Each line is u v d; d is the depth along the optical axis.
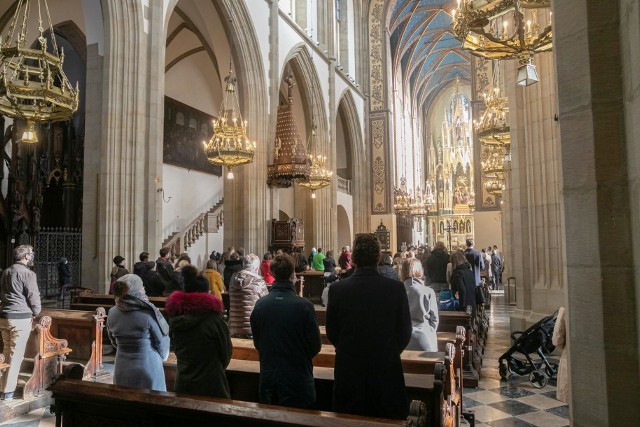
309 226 22.48
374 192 30.09
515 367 7.14
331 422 2.51
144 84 10.78
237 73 15.68
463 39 6.67
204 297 3.59
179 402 2.91
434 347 5.12
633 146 2.37
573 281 2.71
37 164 16.17
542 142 9.05
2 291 5.80
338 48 26.64
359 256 3.39
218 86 22.97
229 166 13.40
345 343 3.23
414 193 41.12
